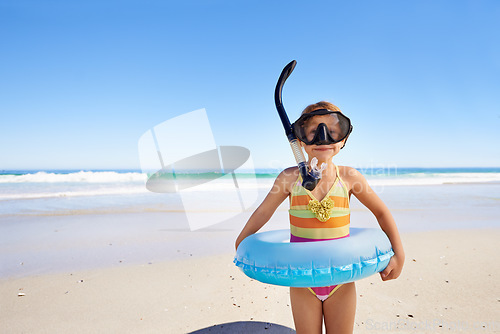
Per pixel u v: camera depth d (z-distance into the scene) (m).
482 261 4.29
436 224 6.66
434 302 3.11
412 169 51.72
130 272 4.02
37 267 4.21
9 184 16.19
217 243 5.40
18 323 2.79
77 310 3.02
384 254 1.89
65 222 7.04
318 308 2.05
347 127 1.97
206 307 3.07
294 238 2.06
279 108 2.01
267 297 3.29
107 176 18.50
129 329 2.68
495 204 9.49
